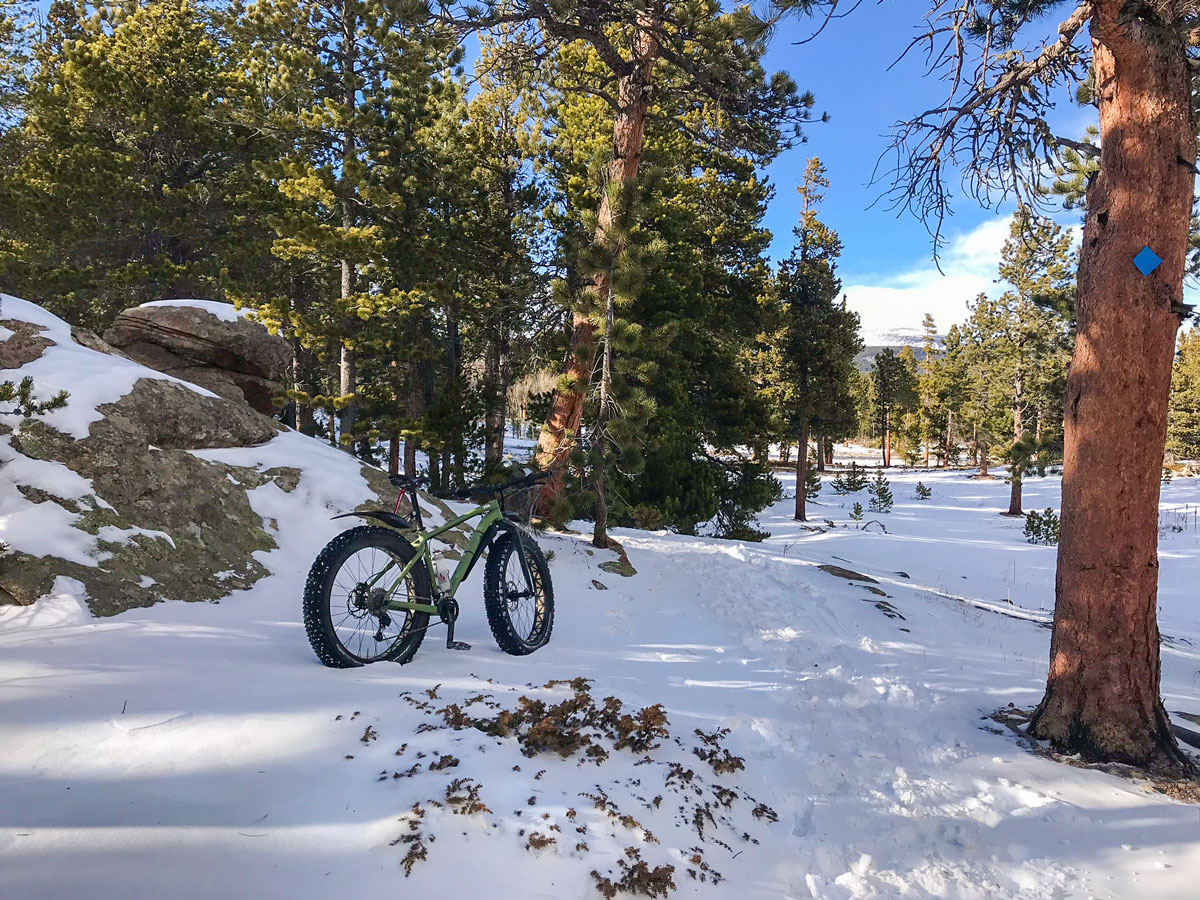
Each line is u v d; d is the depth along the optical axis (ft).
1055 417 111.14
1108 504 14.65
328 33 49.55
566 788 9.13
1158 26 14.34
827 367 96.02
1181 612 46.80
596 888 7.45
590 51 59.26
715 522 74.08
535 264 59.00
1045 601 50.16
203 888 6.26
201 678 10.83
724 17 30.83
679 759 11.06
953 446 242.78
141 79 54.34
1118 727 14.15
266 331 33.68
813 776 12.01
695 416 67.92
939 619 28.60
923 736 14.69
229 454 21.34
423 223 54.34
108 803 7.25
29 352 19.38
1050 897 9.05
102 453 17.08
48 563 13.78
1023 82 18.72
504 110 66.39
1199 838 10.85
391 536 13.50
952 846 10.18
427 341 56.34
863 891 8.89
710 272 72.38
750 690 15.78
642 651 17.40
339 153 50.11
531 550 16.35
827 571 34.17
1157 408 14.61
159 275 53.42
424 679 12.20
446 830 7.63
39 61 69.87
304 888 6.54
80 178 50.24
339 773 8.57
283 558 18.67
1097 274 15.05
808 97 35.45
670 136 59.98
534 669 14.21
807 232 96.17
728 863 8.95
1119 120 14.94
